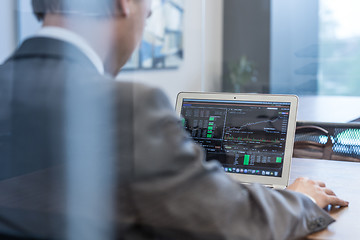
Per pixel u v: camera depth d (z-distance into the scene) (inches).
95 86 28.3
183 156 29.1
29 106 28.7
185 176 29.0
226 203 30.2
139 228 28.9
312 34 272.4
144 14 31.7
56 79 28.1
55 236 28.8
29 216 29.8
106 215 28.9
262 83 277.4
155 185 28.5
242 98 56.2
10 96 28.8
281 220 33.5
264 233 31.7
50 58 28.5
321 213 38.7
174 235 28.9
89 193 28.9
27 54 28.7
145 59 198.2
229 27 277.1
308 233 36.6
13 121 29.0
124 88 28.7
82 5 28.9
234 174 54.1
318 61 273.7
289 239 34.5
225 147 55.1
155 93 29.3
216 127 56.1
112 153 28.5
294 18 271.9
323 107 170.1
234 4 274.7
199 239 29.1
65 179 29.1
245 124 55.1
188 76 244.8
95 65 29.4
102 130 28.4
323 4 268.8
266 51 275.0
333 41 270.2
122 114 28.4
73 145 28.8
